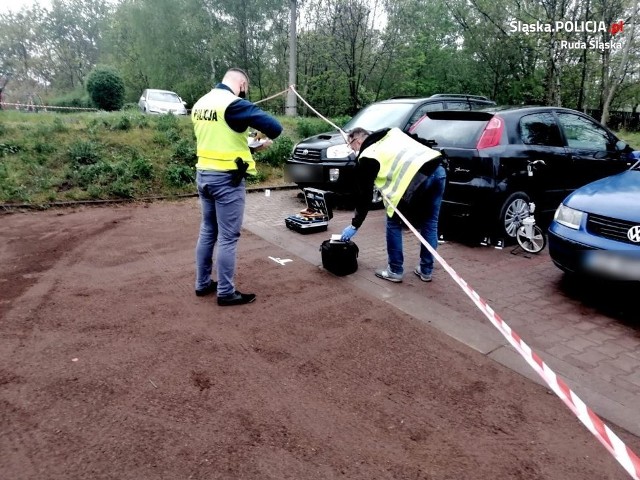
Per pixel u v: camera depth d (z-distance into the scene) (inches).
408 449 93.3
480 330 143.0
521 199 224.4
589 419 80.4
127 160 351.3
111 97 806.5
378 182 168.6
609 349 133.2
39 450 90.0
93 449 90.7
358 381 116.0
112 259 201.3
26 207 282.2
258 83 1119.6
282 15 1056.8
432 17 826.8
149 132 405.1
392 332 140.9
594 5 610.9
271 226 260.1
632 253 142.6
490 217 215.8
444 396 110.7
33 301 156.5
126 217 274.7
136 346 129.4
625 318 152.6
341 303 160.7
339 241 184.5
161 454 89.9
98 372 116.4
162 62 1191.6
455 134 221.9
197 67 1193.4
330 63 822.5
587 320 150.9
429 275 181.8
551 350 132.3
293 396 109.3
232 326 142.7
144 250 214.4
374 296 167.3
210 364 121.6
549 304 162.7
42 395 106.7
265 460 89.1
